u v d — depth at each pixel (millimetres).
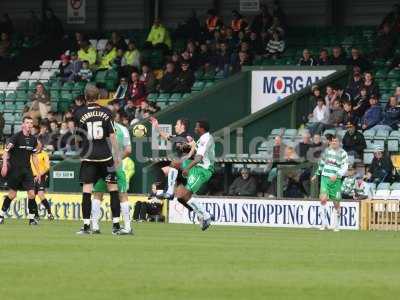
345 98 60000
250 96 65125
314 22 72438
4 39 77125
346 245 34562
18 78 74438
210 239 36562
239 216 52188
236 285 21094
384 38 65125
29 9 81688
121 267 24375
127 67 70312
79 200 54938
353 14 71375
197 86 66625
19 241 32562
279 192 53188
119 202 37562
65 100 70750
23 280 21453
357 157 55031
